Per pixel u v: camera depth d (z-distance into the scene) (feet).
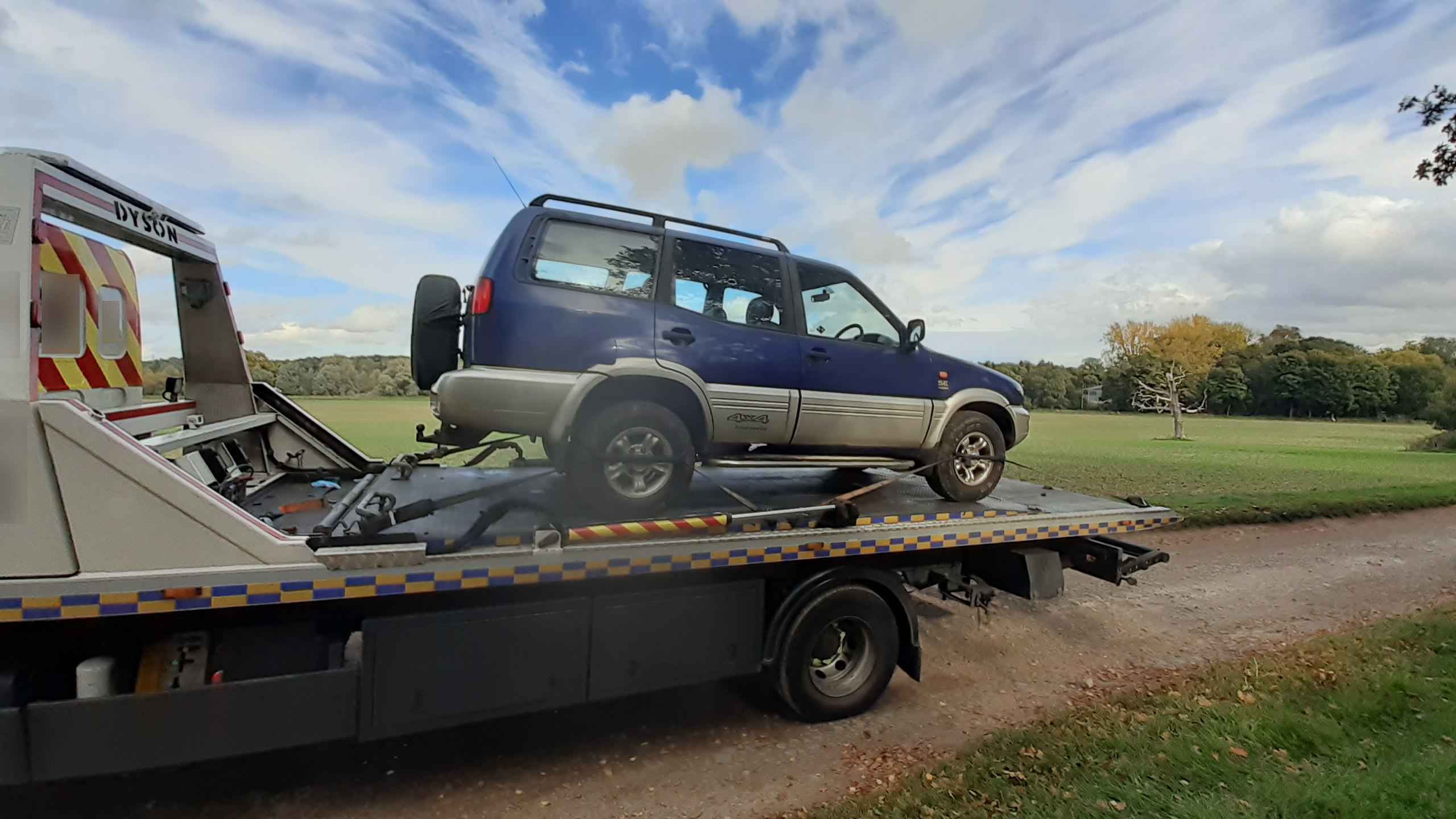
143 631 9.39
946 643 18.11
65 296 11.91
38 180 8.64
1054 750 11.88
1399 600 22.47
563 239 13.74
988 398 17.54
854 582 13.91
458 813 10.55
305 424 17.35
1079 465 56.85
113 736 8.83
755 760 12.26
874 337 16.63
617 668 11.75
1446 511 38.40
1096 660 17.13
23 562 8.28
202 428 13.55
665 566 11.73
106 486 8.52
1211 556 27.91
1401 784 10.57
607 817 10.50
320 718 9.77
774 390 14.87
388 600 10.48
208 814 10.39
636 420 13.16
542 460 18.98
